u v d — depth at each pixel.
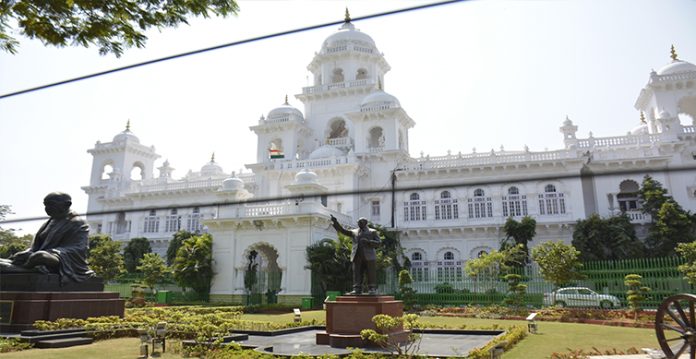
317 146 49.25
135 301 31.14
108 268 38.53
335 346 13.62
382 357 10.88
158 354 12.63
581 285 29.66
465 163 40.94
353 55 50.91
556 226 37.38
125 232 50.56
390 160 42.81
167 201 49.69
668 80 40.47
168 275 38.56
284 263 32.38
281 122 47.69
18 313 15.66
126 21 8.79
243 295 31.73
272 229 33.22
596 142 39.78
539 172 39.00
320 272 30.52
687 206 36.09
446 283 35.28
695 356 10.52
